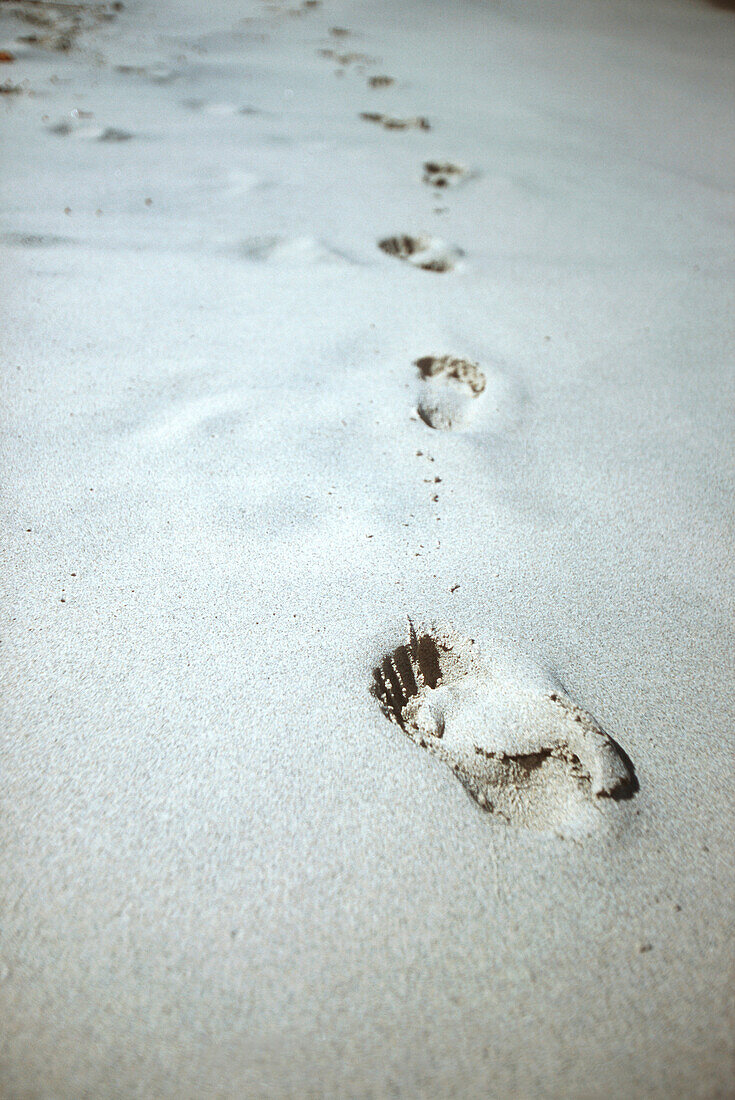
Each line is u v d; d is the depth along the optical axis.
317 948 1.00
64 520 1.29
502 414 1.53
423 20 5.30
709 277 1.98
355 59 4.05
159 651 1.17
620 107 3.59
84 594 1.21
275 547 1.28
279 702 1.13
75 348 1.58
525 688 1.16
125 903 1.01
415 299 1.80
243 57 3.87
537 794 1.10
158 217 2.03
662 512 1.38
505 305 1.81
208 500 1.33
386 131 2.89
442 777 1.09
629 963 1.00
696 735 1.15
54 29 3.95
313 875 1.03
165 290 1.76
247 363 1.58
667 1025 0.97
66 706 1.12
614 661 1.20
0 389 1.48
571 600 1.26
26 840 1.04
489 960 1.00
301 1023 0.94
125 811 1.06
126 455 1.39
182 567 1.25
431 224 2.12
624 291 1.90
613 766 1.11
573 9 6.18
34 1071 0.88
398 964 0.99
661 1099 0.90
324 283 1.83
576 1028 0.96
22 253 1.83
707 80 4.31
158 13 4.67
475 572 1.28
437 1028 0.94
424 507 1.35
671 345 1.73
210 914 1.01
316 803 1.07
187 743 1.10
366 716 1.13
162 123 2.73
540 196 2.36
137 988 0.96
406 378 1.58
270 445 1.42
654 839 1.07
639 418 1.54
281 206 2.13
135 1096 0.87
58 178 2.16
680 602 1.27
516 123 3.17
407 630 1.21
